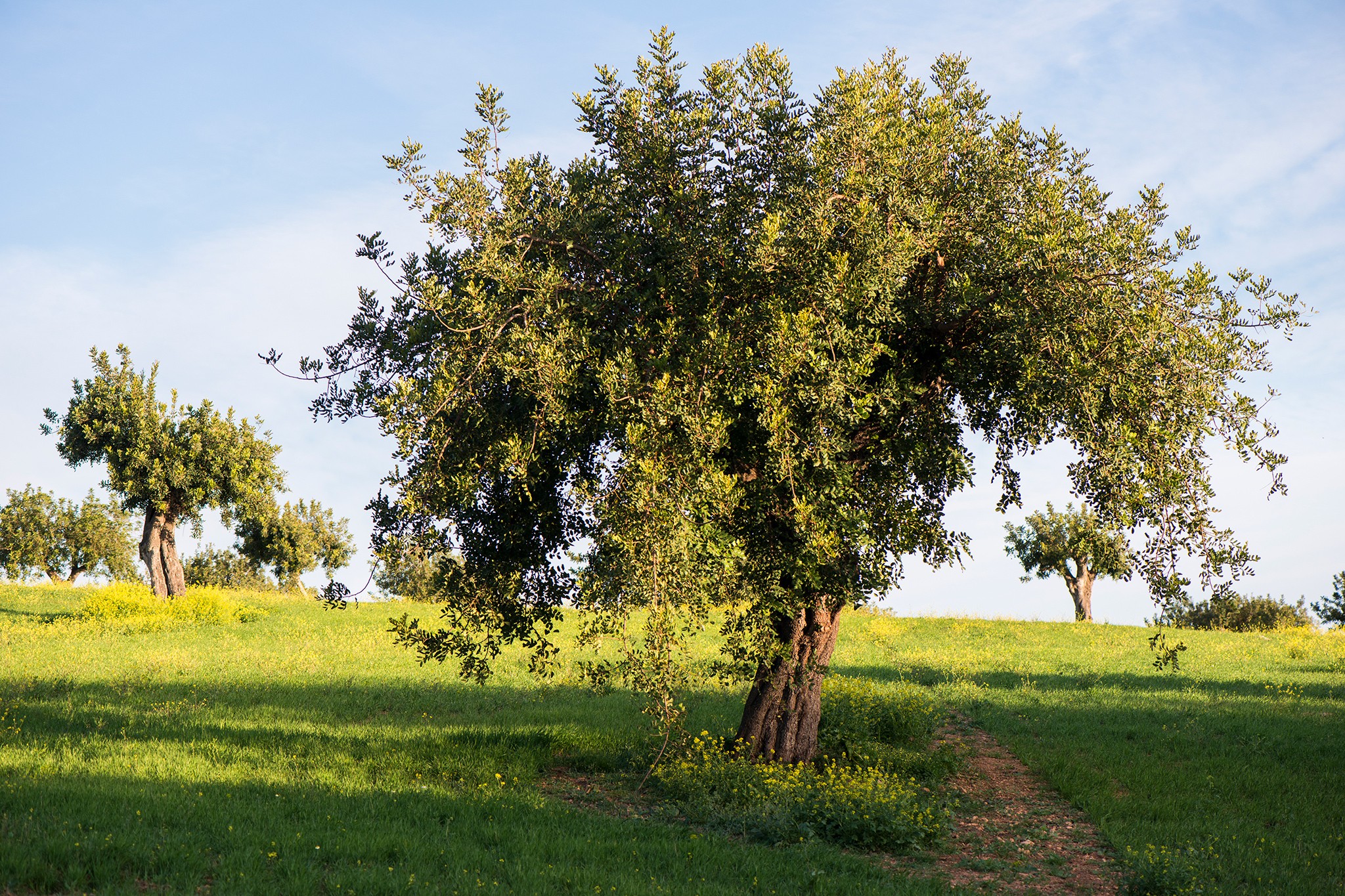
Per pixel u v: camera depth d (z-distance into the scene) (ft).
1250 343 34.58
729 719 57.67
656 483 29.66
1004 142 36.60
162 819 28.71
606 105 37.58
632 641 35.01
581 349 33.22
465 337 32.35
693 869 28.96
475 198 33.78
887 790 38.52
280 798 32.58
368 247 34.24
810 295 32.60
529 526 39.73
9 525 198.90
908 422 39.70
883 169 34.32
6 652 77.51
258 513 136.36
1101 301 32.65
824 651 43.29
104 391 118.73
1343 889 30.04
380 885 24.36
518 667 76.74
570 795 39.24
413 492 31.99
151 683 63.41
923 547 44.45
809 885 28.43
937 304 37.06
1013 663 86.99
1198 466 35.86
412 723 53.57
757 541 35.29
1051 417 36.68
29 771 34.32
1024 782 46.11
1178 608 38.19
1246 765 46.98
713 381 32.27
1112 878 31.91
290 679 68.44
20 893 22.27
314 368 35.42
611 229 36.35
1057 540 170.09
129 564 209.77
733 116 36.60
